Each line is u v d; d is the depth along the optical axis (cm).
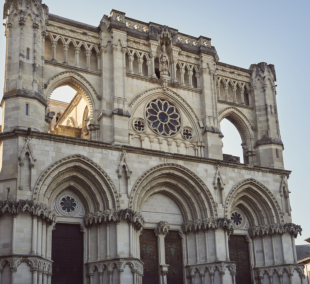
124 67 5488
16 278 4044
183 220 5472
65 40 5406
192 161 5416
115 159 4953
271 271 5666
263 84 6462
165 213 5400
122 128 5181
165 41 5991
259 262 5794
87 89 5331
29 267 4122
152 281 5084
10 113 4647
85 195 4884
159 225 5253
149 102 5681
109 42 5566
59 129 6109
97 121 5269
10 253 4106
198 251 5291
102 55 5472
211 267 5138
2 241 4172
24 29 4944
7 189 4344
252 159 6241
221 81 6378
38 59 4966
